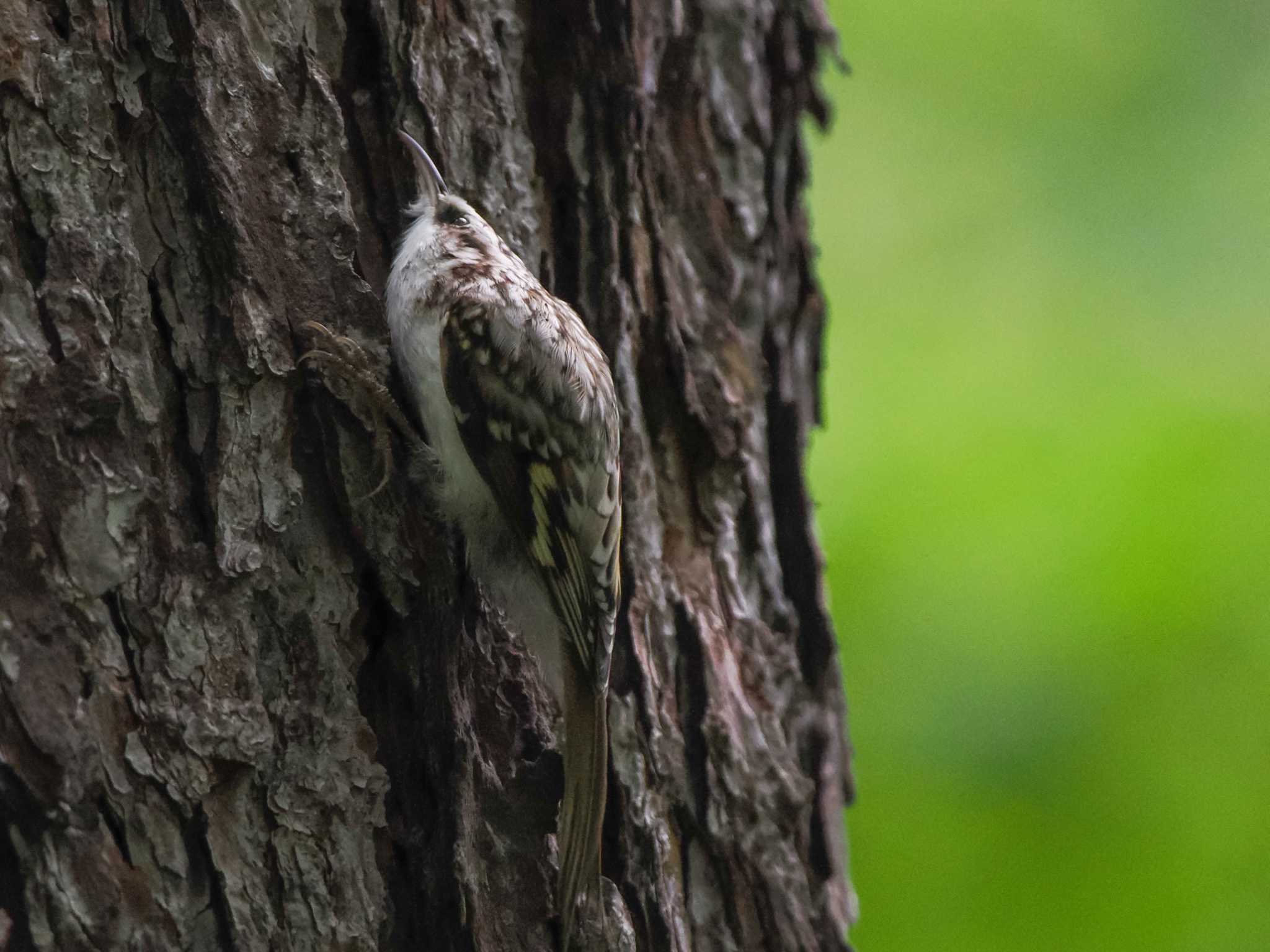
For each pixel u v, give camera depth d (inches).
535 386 226.5
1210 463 362.6
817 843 261.3
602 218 245.0
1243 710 345.4
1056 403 385.4
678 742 235.1
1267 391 376.2
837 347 410.0
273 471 199.2
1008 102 433.7
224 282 199.0
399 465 214.1
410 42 226.5
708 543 253.0
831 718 269.3
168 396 194.7
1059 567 357.7
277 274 203.5
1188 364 386.6
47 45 192.1
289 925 190.4
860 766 356.8
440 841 203.0
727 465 255.1
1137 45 428.8
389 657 207.8
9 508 181.3
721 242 263.0
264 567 196.7
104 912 179.5
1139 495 361.1
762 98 274.2
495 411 226.4
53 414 185.6
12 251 187.3
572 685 223.3
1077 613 354.0
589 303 243.4
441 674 209.5
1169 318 397.1
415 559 210.4
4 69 189.0
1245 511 358.0
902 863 353.1
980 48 439.8
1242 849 345.4
